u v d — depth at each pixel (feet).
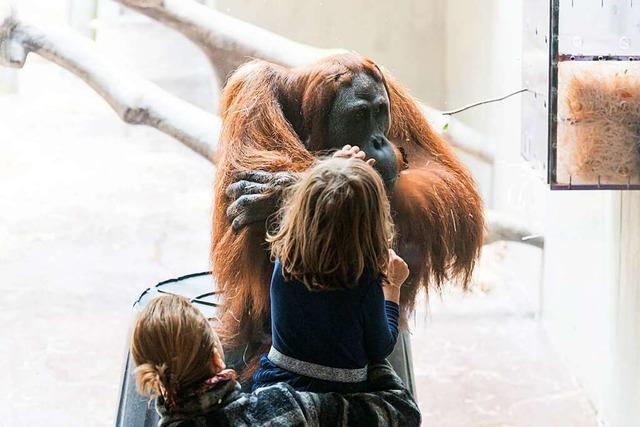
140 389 9.58
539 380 21.53
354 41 31.81
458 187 13.44
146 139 34.22
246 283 12.32
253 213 11.85
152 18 26.53
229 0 30.94
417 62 32.14
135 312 14.01
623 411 16.80
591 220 19.20
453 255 13.37
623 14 13.62
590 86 13.78
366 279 10.11
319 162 11.19
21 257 27.58
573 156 13.93
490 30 27.14
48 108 35.58
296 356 10.19
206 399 9.58
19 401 20.85
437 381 21.80
